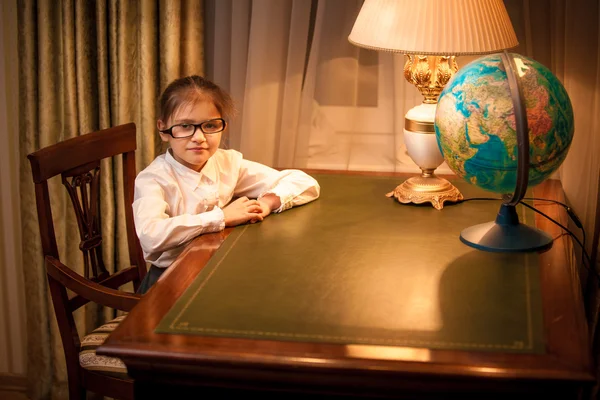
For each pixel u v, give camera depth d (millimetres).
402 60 2156
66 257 2475
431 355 1102
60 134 2373
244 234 1629
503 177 1411
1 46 2439
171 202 1820
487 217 1715
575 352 1102
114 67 2273
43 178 1814
